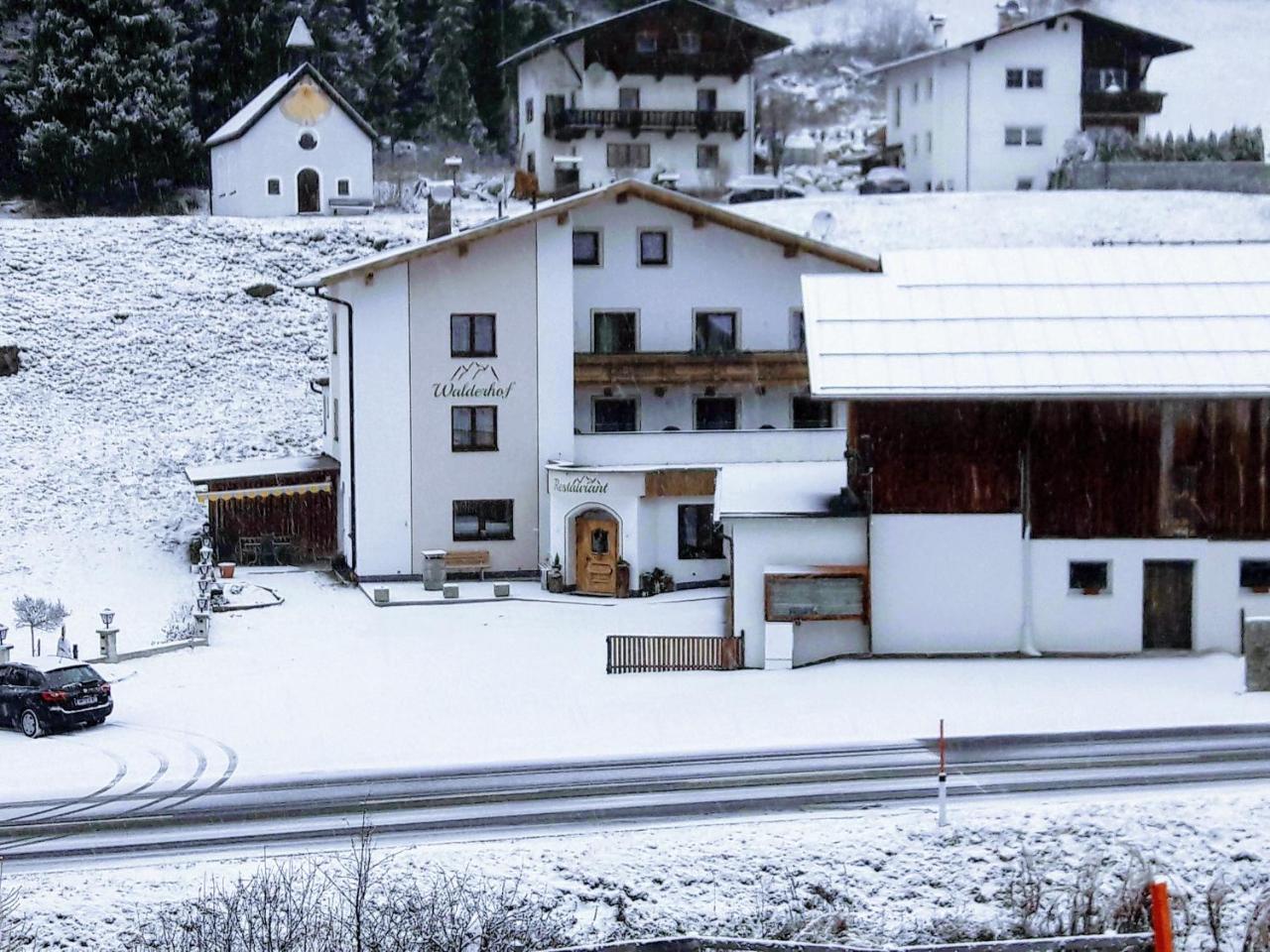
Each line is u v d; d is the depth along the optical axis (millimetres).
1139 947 23141
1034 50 92812
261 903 24266
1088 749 31844
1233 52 141625
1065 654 40031
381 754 32969
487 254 52562
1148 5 150125
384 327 52344
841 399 38938
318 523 56469
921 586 40062
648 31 92750
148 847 27281
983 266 43812
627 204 54219
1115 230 80625
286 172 85438
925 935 25125
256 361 70250
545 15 112000
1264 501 39781
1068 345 40656
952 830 27203
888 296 42625
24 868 26328
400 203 90438
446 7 106188
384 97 104938
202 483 54750
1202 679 37375
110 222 78625
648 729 34344
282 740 34281
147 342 70250
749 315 55188
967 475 39906
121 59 92625
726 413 55688
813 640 40406
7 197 93688
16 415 64000
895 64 100375
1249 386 39125
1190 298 42344
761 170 100000
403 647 43594
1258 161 93500
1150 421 39750
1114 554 39906
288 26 101250
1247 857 26844
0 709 36281
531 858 26188
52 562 52938
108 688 36375
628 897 25438
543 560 53031
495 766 31844
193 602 49750
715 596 49531
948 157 94312
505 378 52969
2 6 100375
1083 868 26469
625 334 54656
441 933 24078
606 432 53656
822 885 25938
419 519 52969
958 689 36875
